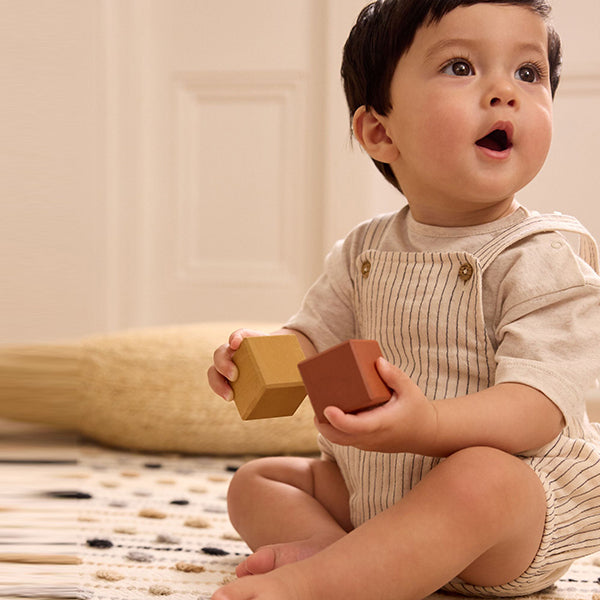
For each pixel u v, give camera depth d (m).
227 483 1.33
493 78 0.86
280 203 2.51
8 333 2.39
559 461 0.81
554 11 2.27
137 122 2.51
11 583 0.82
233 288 2.54
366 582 0.69
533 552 0.79
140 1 2.50
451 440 0.74
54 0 2.44
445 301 0.87
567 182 2.31
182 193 2.54
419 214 0.94
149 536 1.01
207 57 2.51
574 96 2.29
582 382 0.79
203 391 1.55
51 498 1.19
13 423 1.72
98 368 1.60
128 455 1.56
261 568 0.80
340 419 0.67
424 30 0.88
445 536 0.71
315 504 0.91
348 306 1.01
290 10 2.47
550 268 0.84
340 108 2.43
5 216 2.42
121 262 2.53
